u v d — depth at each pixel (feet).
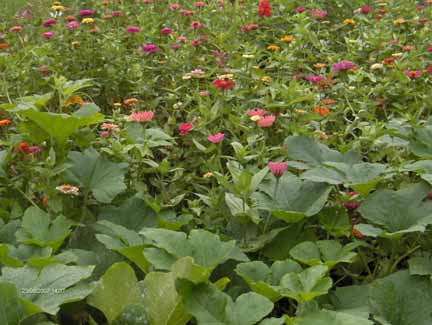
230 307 5.86
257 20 15.01
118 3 16.22
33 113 7.87
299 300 6.05
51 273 6.09
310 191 7.56
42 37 14.23
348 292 6.69
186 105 10.76
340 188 8.36
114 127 9.00
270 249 7.42
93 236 7.48
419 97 10.73
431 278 6.39
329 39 14.33
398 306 6.40
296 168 8.28
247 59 11.53
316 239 7.57
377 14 15.10
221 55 12.59
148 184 9.23
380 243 7.37
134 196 7.89
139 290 6.21
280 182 7.73
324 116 9.93
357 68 12.16
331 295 6.70
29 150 8.14
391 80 11.00
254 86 11.34
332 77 11.81
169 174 9.37
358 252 7.50
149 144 8.28
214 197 7.91
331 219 7.45
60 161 8.16
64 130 8.04
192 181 9.11
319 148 8.18
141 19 14.46
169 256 6.49
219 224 7.90
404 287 6.50
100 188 7.89
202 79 11.94
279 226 7.52
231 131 9.77
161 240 6.53
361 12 14.65
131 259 6.77
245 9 15.93
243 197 7.27
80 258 6.95
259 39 14.12
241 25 14.70
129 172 8.46
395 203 7.04
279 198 7.59
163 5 16.61
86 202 7.95
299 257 6.88
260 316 5.79
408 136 8.16
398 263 7.48
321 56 13.00
